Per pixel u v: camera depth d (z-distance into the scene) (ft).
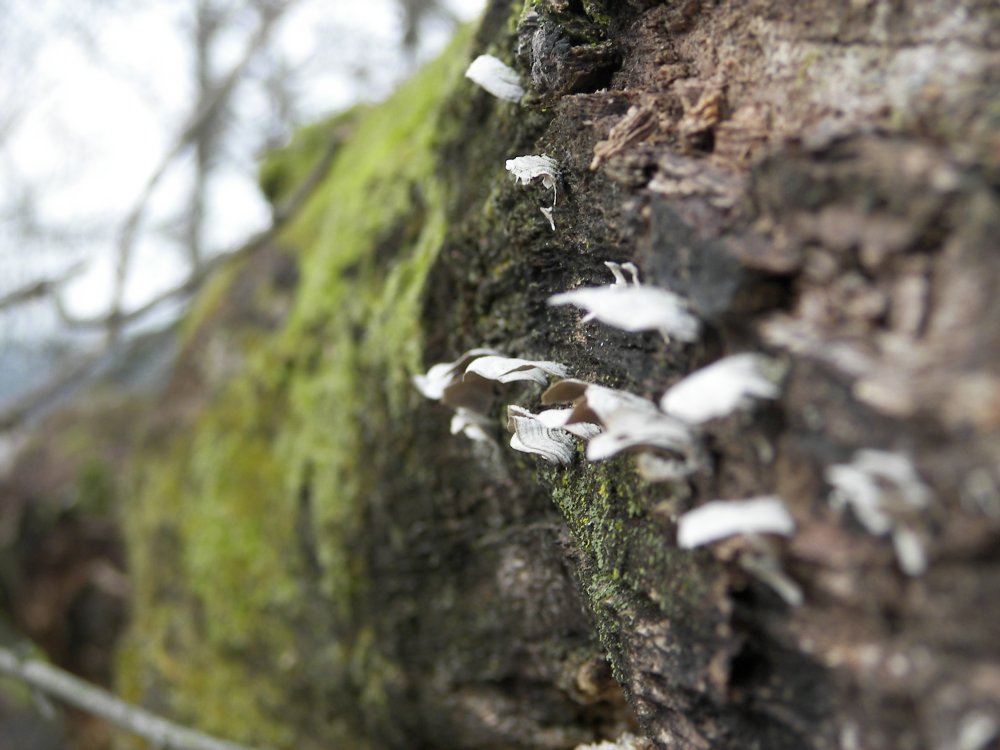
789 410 0.33
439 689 0.79
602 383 0.47
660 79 0.45
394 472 0.76
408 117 0.94
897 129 0.33
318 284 0.97
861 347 0.31
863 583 0.31
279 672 0.99
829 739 0.34
